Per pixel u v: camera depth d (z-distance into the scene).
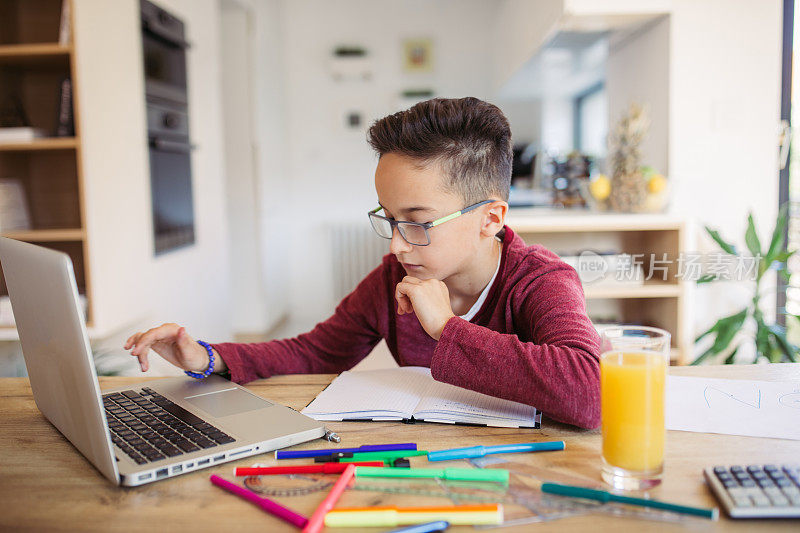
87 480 0.70
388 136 0.92
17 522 0.60
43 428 0.87
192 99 3.58
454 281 1.09
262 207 4.68
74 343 0.64
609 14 2.66
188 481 0.69
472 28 5.40
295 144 5.52
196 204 3.62
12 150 2.71
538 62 3.70
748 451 0.73
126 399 0.93
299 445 0.78
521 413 0.86
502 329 1.10
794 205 2.77
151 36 3.04
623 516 0.59
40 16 2.79
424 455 0.74
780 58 2.68
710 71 2.69
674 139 2.72
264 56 4.80
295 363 1.15
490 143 0.96
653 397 0.64
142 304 2.88
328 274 5.62
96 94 2.50
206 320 3.73
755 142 2.73
